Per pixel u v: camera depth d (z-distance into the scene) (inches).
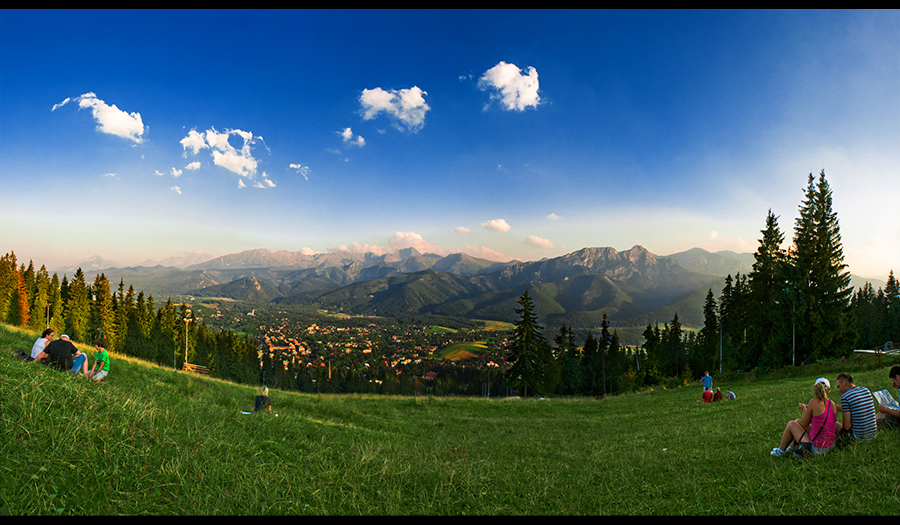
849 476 227.1
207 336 3489.2
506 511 225.0
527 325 1696.6
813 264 1469.0
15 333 727.7
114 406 292.4
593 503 241.0
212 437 295.4
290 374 4259.4
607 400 1133.1
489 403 992.2
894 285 3115.2
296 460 290.7
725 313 2193.7
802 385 823.7
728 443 378.9
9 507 161.9
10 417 228.8
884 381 610.2
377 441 417.7
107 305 2743.6
